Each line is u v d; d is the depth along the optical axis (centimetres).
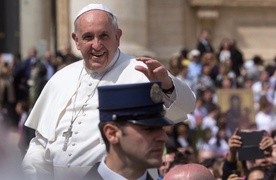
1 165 1010
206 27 6088
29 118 1656
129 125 1134
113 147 1148
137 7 5191
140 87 1136
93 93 1588
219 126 4094
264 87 5012
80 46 1573
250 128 3744
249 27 6169
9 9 6172
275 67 5228
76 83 1612
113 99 1136
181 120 1580
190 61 5072
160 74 1478
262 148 2080
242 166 2181
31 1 5731
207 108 4259
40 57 4928
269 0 6172
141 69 1475
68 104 1606
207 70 4831
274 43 6188
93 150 1551
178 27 6012
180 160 2388
